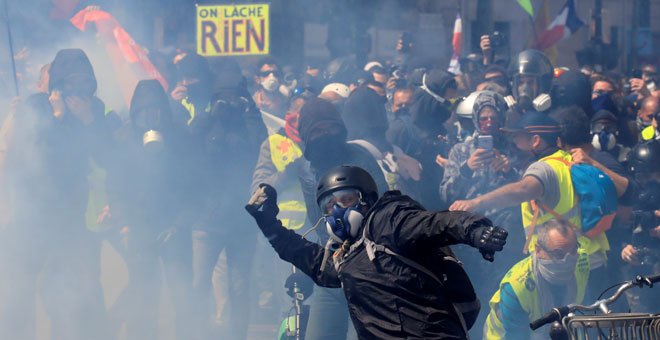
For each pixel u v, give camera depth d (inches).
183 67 597.0
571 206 424.2
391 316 297.7
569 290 422.0
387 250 297.0
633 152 520.4
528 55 611.8
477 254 472.7
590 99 574.6
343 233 307.7
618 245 489.4
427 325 295.1
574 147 450.9
